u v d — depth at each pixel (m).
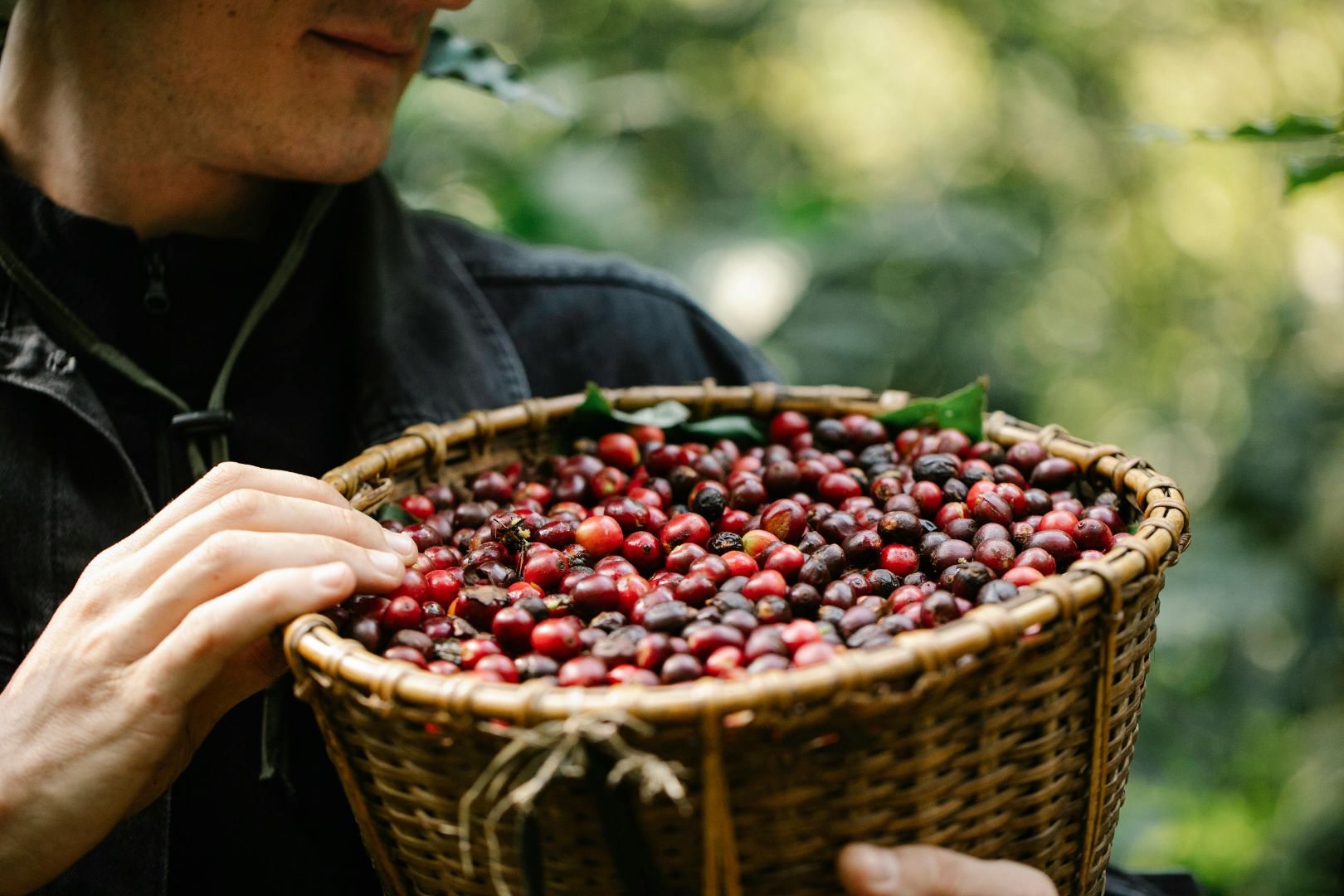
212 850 1.45
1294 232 4.03
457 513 1.37
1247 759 3.31
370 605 1.08
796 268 3.28
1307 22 4.02
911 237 3.50
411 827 0.98
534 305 1.91
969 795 0.94
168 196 1.55
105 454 1.44
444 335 1.69
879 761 0.88
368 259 1.67
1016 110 4.52
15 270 1.46
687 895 0.92
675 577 1.21
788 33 4.61
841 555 1.23
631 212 3.31
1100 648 0.97
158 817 1.34
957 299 3.69
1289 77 4.10
